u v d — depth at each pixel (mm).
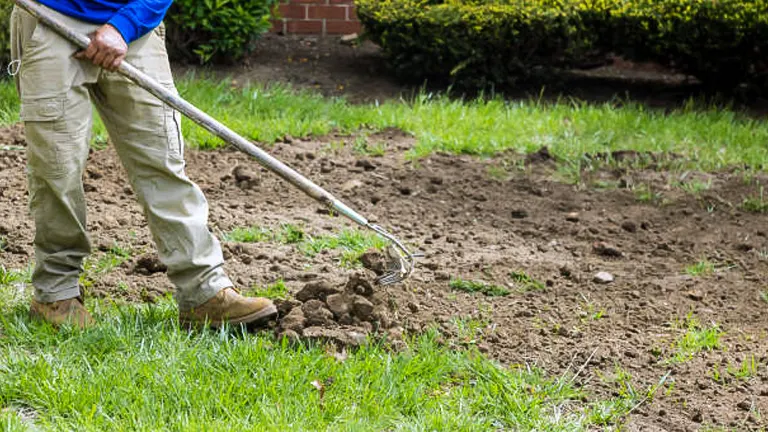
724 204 7949
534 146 8953
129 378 4445
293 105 9938
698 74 10992
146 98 4820
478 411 4570
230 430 4125
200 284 5008
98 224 6852
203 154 8523
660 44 10734
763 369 5141
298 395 4473
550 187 8219
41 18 4598
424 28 10812
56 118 4672
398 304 5656
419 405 4523
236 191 7797
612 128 9516
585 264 6707
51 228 4969
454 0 11125
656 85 11680
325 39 12641
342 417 4375
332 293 5332
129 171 4941
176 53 11461
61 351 4781
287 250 6633
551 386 4801
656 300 6090
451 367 4895
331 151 8828
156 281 5945
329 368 4703
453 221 7551
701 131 9586
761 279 6520
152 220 4941
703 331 5512
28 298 5520
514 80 10969
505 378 4797
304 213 7418
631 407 4703
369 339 5016
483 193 8055
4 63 10398
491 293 6062
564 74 11922
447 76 11219
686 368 5117
